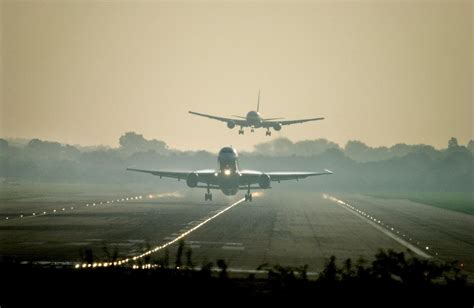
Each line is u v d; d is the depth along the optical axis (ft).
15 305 261.65
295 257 514.68
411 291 271.90
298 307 258.78
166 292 267.39
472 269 475.72
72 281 285.43
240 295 271.69
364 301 262.47
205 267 281.54
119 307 256.73
